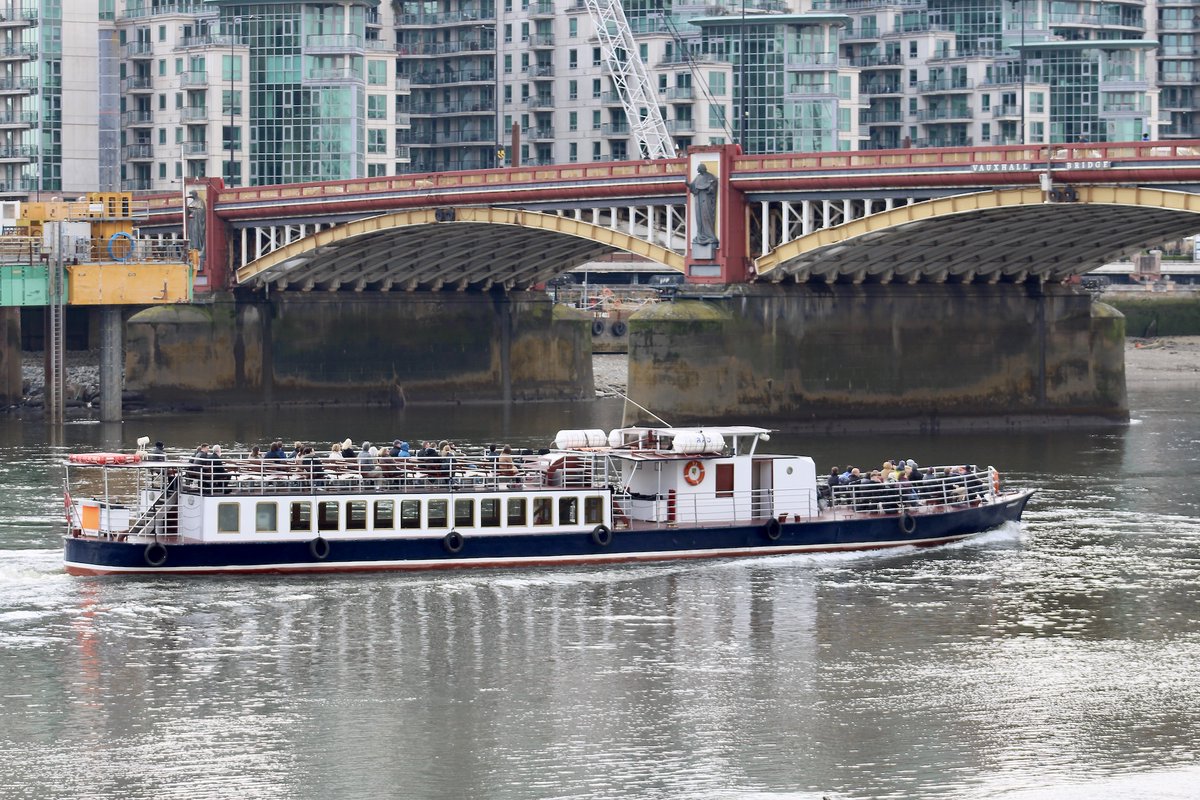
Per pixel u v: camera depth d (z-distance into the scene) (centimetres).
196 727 13475
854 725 13588
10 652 15238
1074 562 18888
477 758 12875
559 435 19038
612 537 18462
